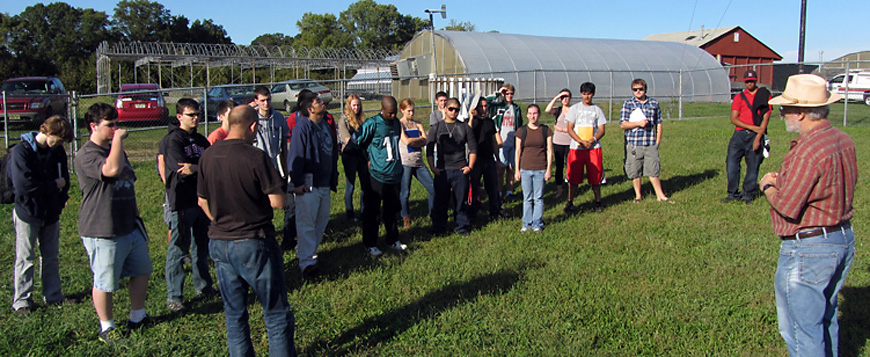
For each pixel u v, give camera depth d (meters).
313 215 5.40
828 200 3.07
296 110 7.35
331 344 4.09
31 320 4.45
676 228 6.70
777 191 3.24
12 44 66.12
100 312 4.11
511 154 8.45
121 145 3.87
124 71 36.97
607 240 6.30
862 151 11.84
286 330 3.52
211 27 78.88
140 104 16.39
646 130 7.97
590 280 5.06
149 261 4.32
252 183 3.34
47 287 4.76
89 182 3.95
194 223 4.77
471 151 6.56
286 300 3.56
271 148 6.23
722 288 4.80
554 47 28.31
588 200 8.49
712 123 19.19
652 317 4.27
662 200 8.12
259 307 4.65
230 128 3.46
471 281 5.09
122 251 4.08
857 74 28.95
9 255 6.17
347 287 5.10
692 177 9.85
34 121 15.30
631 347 3.88
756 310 4.36
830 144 3.04
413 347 3.97
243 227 3.38
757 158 7.73
